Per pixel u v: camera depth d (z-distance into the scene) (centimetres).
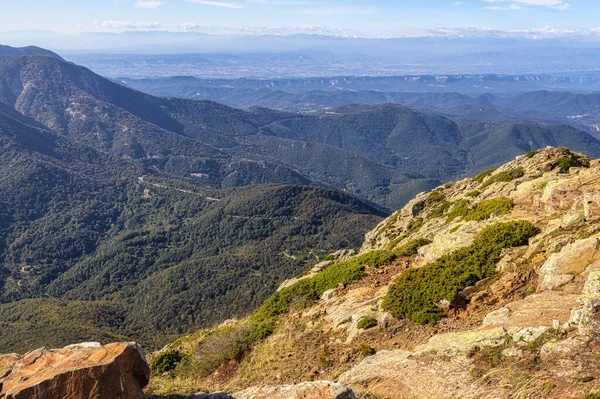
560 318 1105
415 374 1116
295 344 1712
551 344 999
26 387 780
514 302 1286
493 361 1038
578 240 1345
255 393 948
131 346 889
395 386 1106
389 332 1505
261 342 1881
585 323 985
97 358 853
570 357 942
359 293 1936
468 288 1488
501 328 1161
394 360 1230
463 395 971
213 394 995
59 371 815
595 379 855
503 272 1508
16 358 929
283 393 909
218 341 1934
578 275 1253
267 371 1603
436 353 1171
